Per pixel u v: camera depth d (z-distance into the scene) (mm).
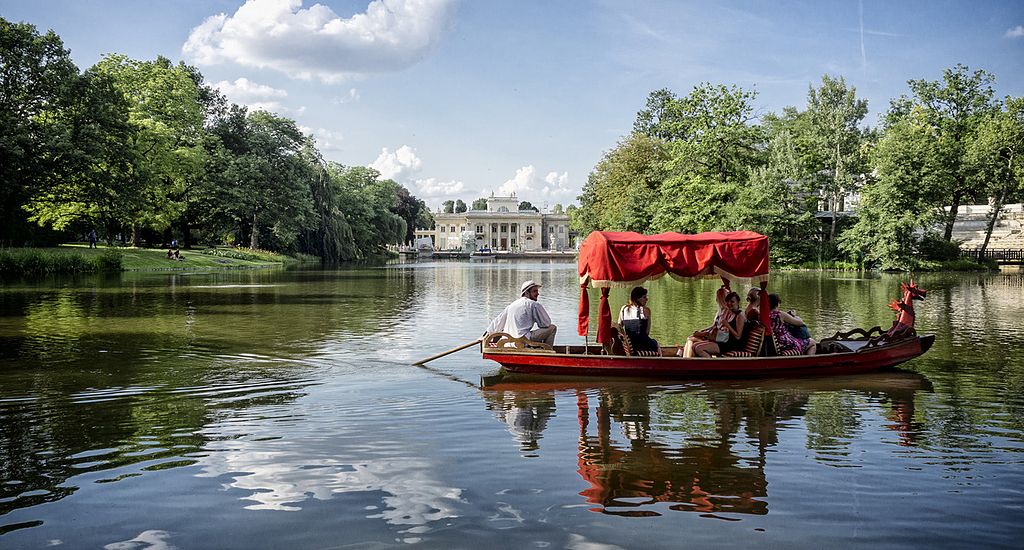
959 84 65375
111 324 18672
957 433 8297
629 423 8758
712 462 7180
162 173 55344
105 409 9430
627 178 71125
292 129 75375
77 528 5566
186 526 5594
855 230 57062
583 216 86438
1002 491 6383
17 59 40812
